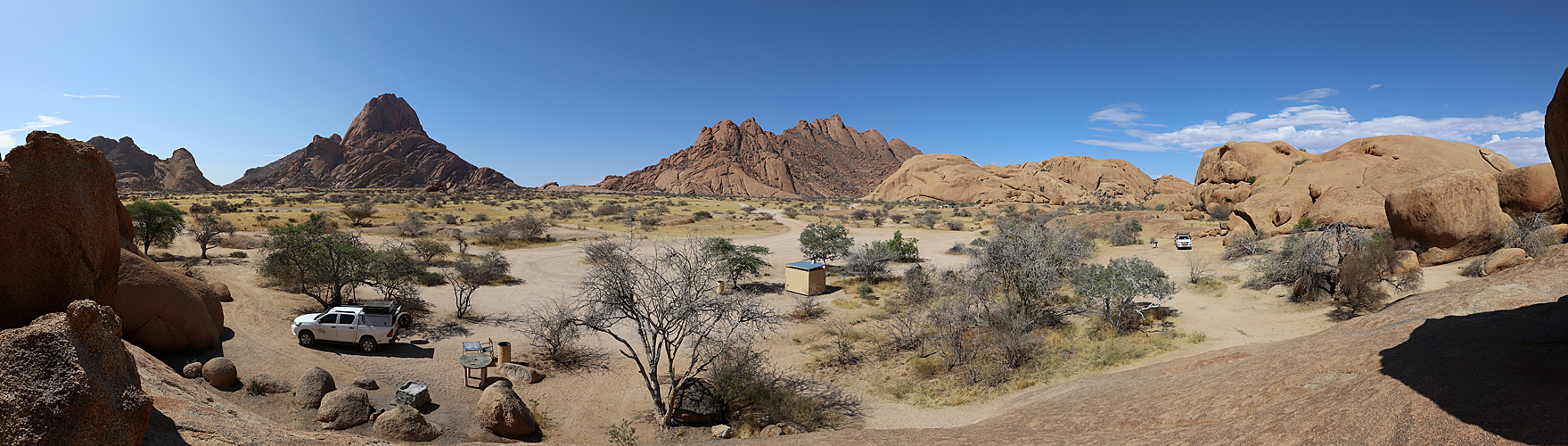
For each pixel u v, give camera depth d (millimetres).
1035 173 163000
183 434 5477
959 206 130750
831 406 15367
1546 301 10016
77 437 4195
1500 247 23438
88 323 4512
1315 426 5145
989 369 16688
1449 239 24219
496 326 22812
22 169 5738
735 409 15203
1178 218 64875
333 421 11914
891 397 15867
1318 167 57531
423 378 16281
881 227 78375
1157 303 22203
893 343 20875
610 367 18750
